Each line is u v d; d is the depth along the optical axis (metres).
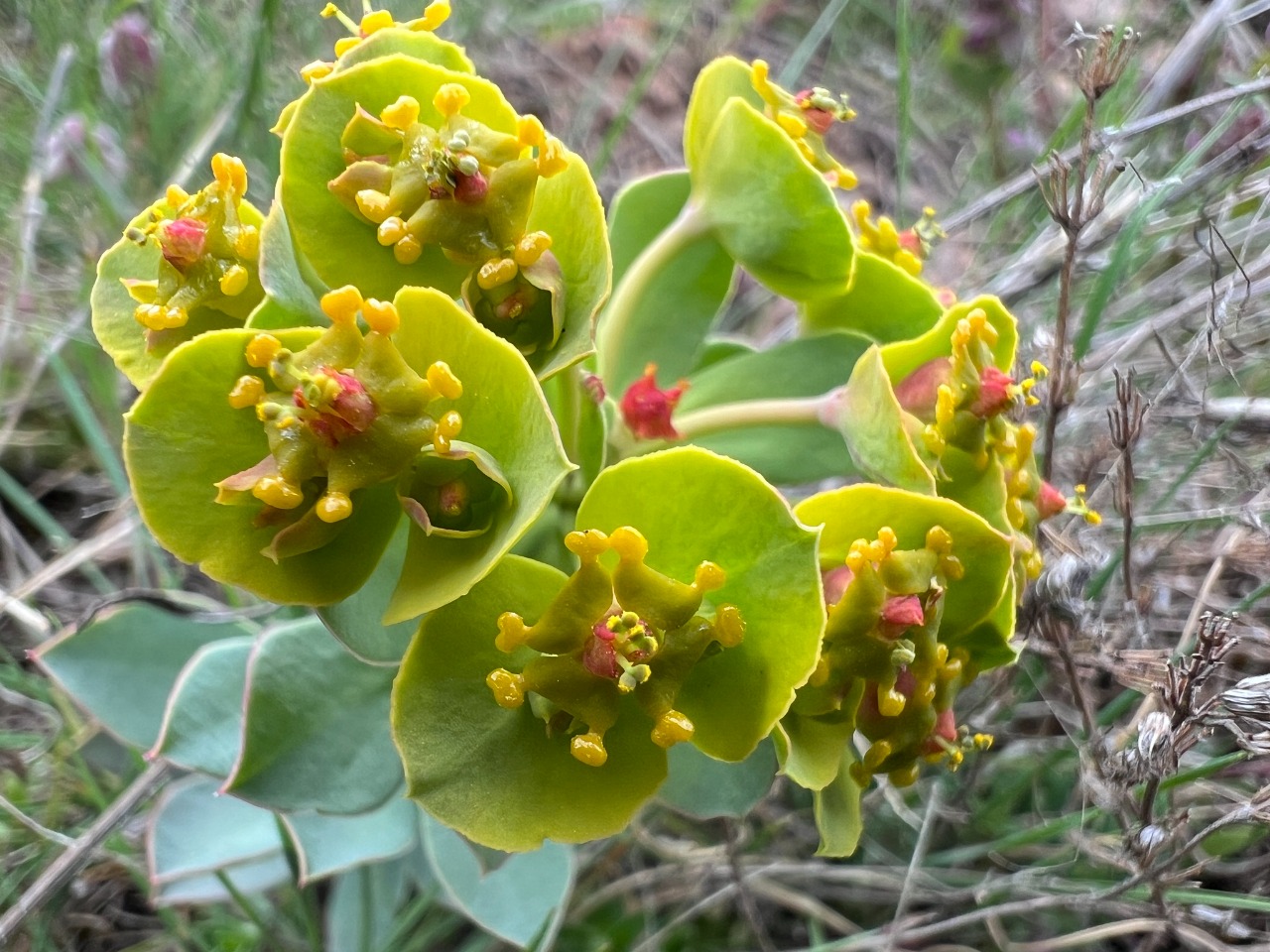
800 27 0.19
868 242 0.10
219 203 0.07
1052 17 0.16
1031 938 0.11
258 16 0.11
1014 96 0.16
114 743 0.10
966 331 0.08
